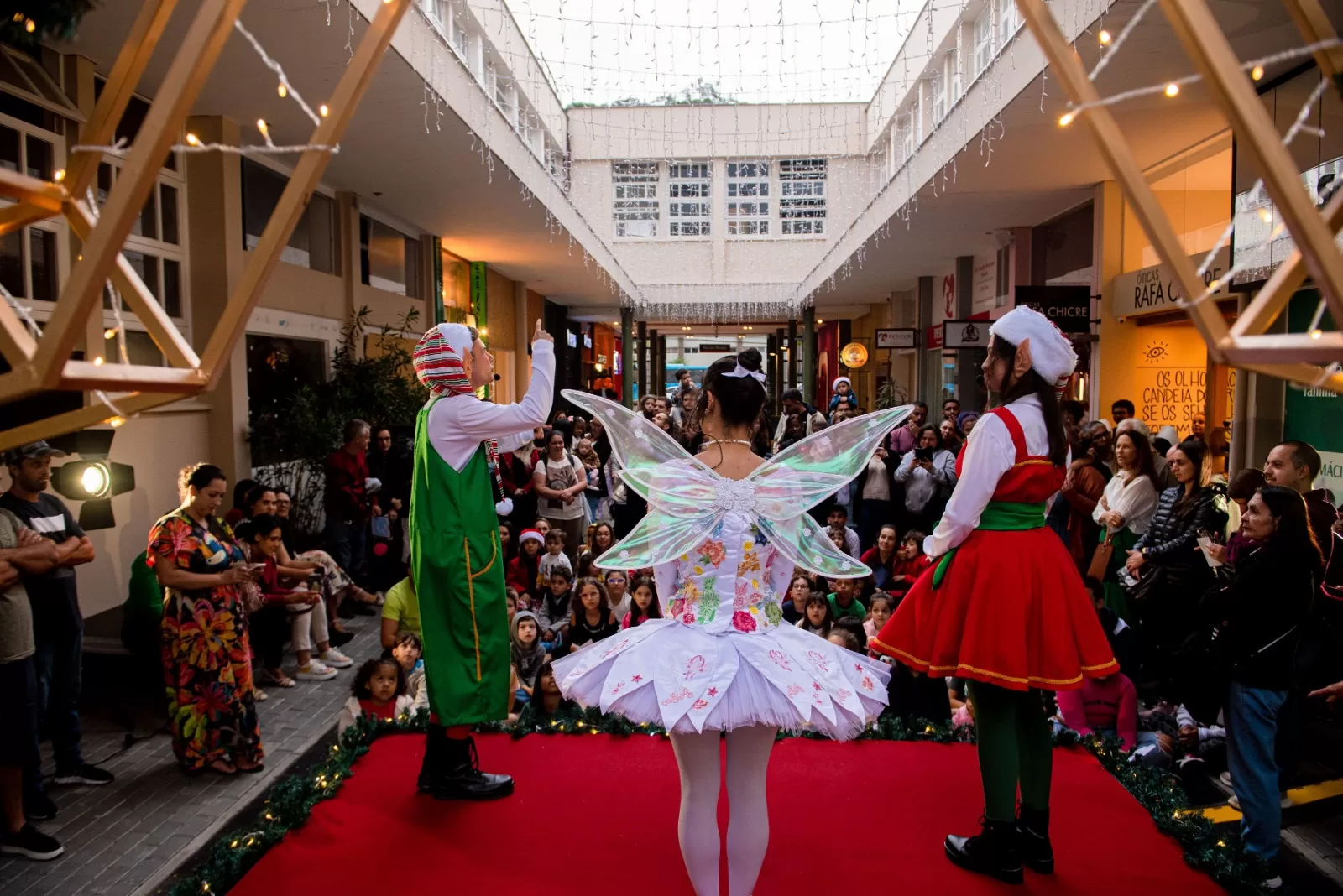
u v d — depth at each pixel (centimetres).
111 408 130
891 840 278
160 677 526
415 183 1016
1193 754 454
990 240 1406
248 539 579
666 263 2264
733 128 1964
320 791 306
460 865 264
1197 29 102
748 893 231
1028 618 248
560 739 353
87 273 104
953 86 1123
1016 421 252
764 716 215
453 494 301
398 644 517
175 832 394
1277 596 331
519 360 1962
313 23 554
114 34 550
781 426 956
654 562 238
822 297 2233
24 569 364
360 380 922
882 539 656
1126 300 966
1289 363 115
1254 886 250
